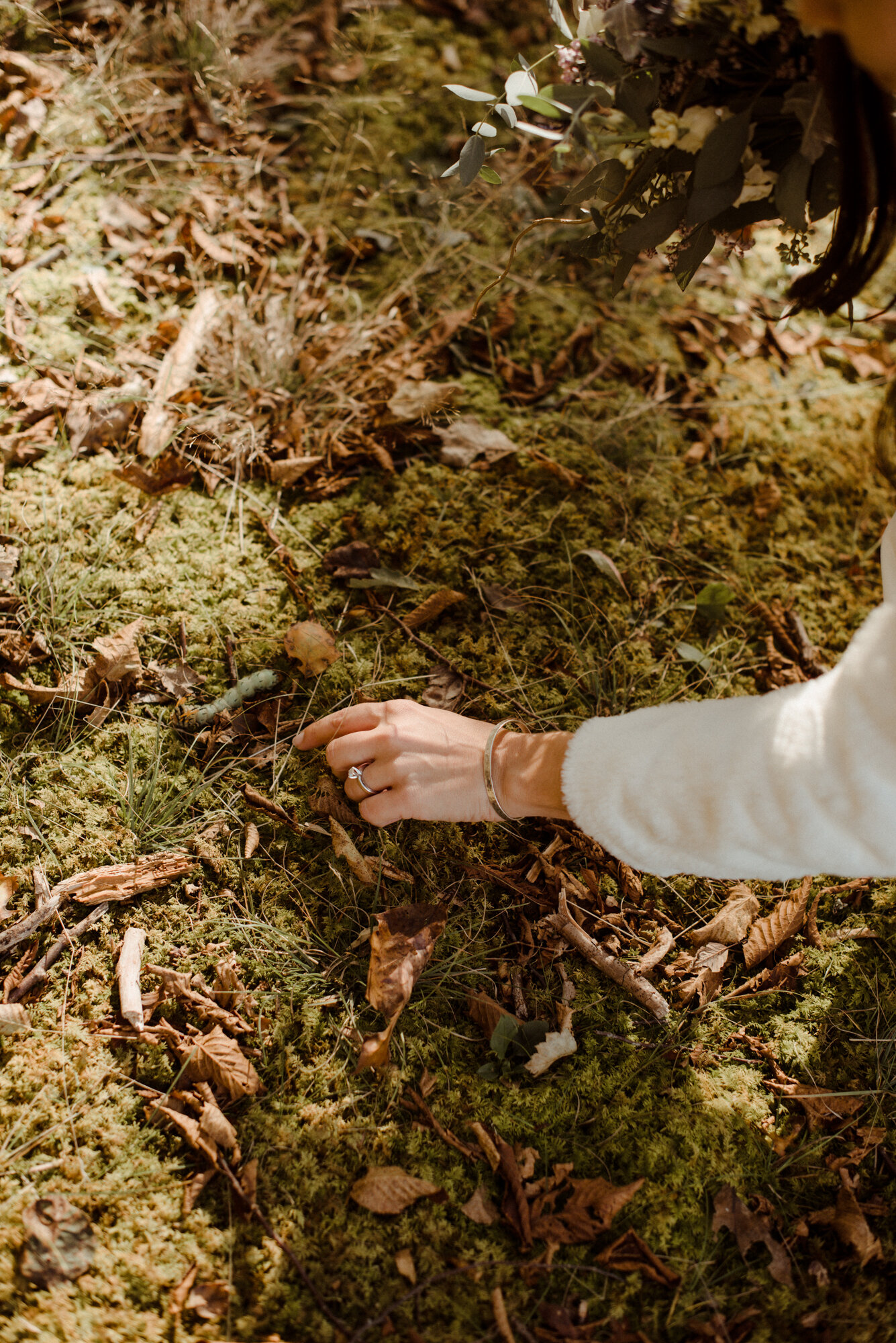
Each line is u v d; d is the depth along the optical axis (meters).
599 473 1.24
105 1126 0.97
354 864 1.06
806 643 1.20
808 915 1.09
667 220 0.95
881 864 0.85
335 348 1.25
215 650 1.13
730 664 1.18
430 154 1.40
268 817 1.07
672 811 0.89
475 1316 0.95
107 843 1.05
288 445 1.21
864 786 0.82
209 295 1.26
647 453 1.27
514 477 1.23
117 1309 0.93
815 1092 1.04
